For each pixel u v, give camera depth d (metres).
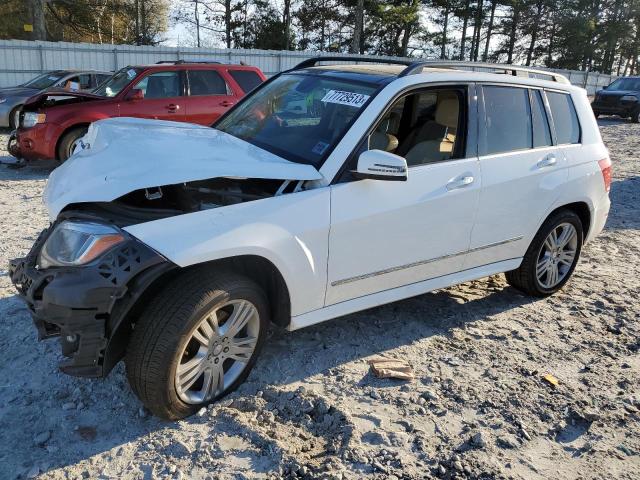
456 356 4.14
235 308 3.25
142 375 3.00
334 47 47.16
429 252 4.12
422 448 3.16
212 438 3.10
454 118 4.24
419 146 4.06
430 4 48.75
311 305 3.62
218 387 3.37
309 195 3.46
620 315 4.98
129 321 3.05
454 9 49.81
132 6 39.44
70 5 32.78
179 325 2.98
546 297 5.28
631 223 8.03
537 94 4.83
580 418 3.52
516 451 3.20
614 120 24.67
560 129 5.02
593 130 5.34
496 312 4.92
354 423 3.31
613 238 7.27
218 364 3.31
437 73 4.17
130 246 2.88
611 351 4.36
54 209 3.22
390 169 3.42
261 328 3.43
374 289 3.94
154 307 3.01
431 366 3.98
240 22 43.75
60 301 2.80
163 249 2.91
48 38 34.78
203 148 3.61
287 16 44.38
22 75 21.52
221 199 3.37
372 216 3.70
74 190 3.17
